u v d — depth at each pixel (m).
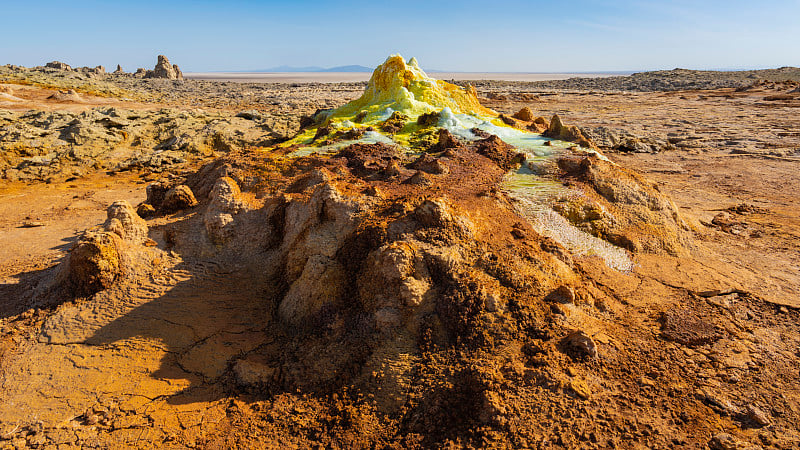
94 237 3.53
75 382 2.96
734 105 16.45
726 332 3.00
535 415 2.45
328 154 4.78
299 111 16.64
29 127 9.87
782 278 3.69
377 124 5.80
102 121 10.56
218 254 3.84
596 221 3.88
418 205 3.44
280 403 2.77
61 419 2.75
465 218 3.41
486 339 2.79
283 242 3.82
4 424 2.74
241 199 4.09
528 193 4.02
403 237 3.22
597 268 3.49
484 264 3.15
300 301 3.25
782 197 6.29
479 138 5.16
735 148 9.78
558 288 3.04
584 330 2.88
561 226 3.75
